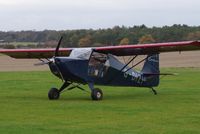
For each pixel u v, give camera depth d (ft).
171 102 83.35
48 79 141.28
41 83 127.13
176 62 262.67
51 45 371.15
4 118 64.13
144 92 103.65
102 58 91.50
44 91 105.70
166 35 406.41
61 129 55.57
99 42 380.17
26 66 234.17
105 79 92.48
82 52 89.81
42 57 102.22
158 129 55.77
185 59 293.84
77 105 78.64
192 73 166.30
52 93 88.84
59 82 130.31
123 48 89.71
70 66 86.74
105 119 63.36
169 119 63.21
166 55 351.05
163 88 111.86
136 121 61.67
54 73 88.02
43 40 486.38
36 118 64.13
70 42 361.92
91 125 58.49
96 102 83.87
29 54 100.37
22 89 110.32
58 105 78.74
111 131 54.44
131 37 395.14
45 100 87.25
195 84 122.01
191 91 104.01
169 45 85.51
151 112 70.03
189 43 83.61
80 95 97.66
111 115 67.00
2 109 73.61
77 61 87.86
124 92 104.17
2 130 54.65
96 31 385.91
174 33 407.44
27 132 53.52
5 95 96.68
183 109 73.41
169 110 72.23
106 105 78.79
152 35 402.31
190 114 67.82
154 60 102.06
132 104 80.53
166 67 215.31
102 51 91.61
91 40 372.99
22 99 88.89
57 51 89.81
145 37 393.70
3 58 341.82
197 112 69.97
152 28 410.93
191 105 78.64
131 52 92.94
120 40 382.83
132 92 103.96
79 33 373.81
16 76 154.40
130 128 56.39
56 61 86.12
